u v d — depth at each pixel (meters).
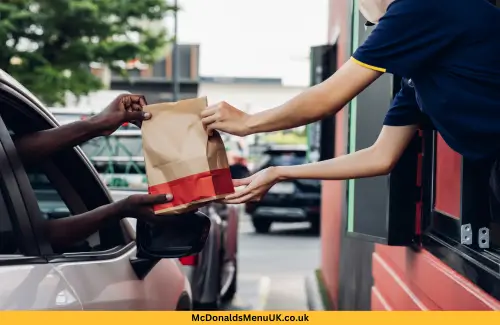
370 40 2.49
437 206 3.99
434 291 3.83
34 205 2.51
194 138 2.51
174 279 3.58
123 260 3.02
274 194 16.66
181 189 2.51
